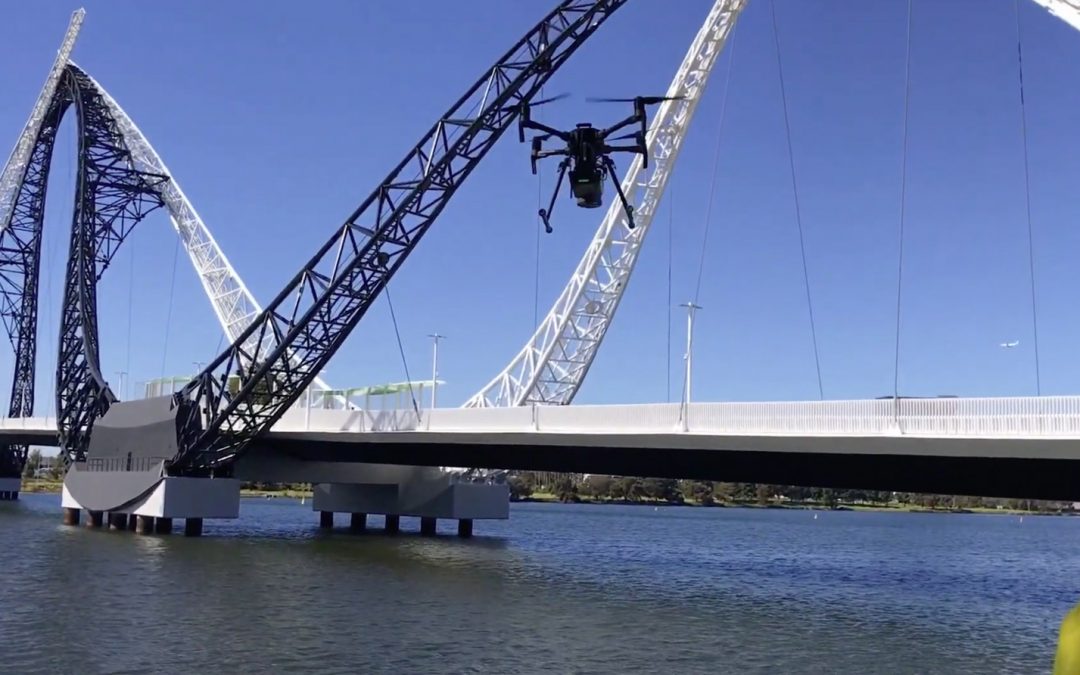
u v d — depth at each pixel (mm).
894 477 48469
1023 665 32750
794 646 35031
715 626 38875
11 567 52938
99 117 107438
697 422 50531
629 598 46875
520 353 108125
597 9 69000
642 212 103125
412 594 45438
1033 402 38438
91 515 87812
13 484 150375
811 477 51938
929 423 41375
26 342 145500
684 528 138000
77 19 114125
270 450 83000
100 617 37500
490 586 49562
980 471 44031
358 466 87875
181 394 79000
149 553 61781
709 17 98625
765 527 154750
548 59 69750
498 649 32750
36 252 141500
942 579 64500
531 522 137375
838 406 44531
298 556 62156
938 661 33094
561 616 40156
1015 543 125875
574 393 105938
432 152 70750
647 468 59750
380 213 71688
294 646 32438
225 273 120062
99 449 89000
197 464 77750
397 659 30781
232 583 47719
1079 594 56656
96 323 101938
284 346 71062
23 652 31062
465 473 95438
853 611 45000
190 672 28672
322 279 73000
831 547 101750
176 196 125438
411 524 110688
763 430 47375
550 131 22375
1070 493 43125
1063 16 45781
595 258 104250
